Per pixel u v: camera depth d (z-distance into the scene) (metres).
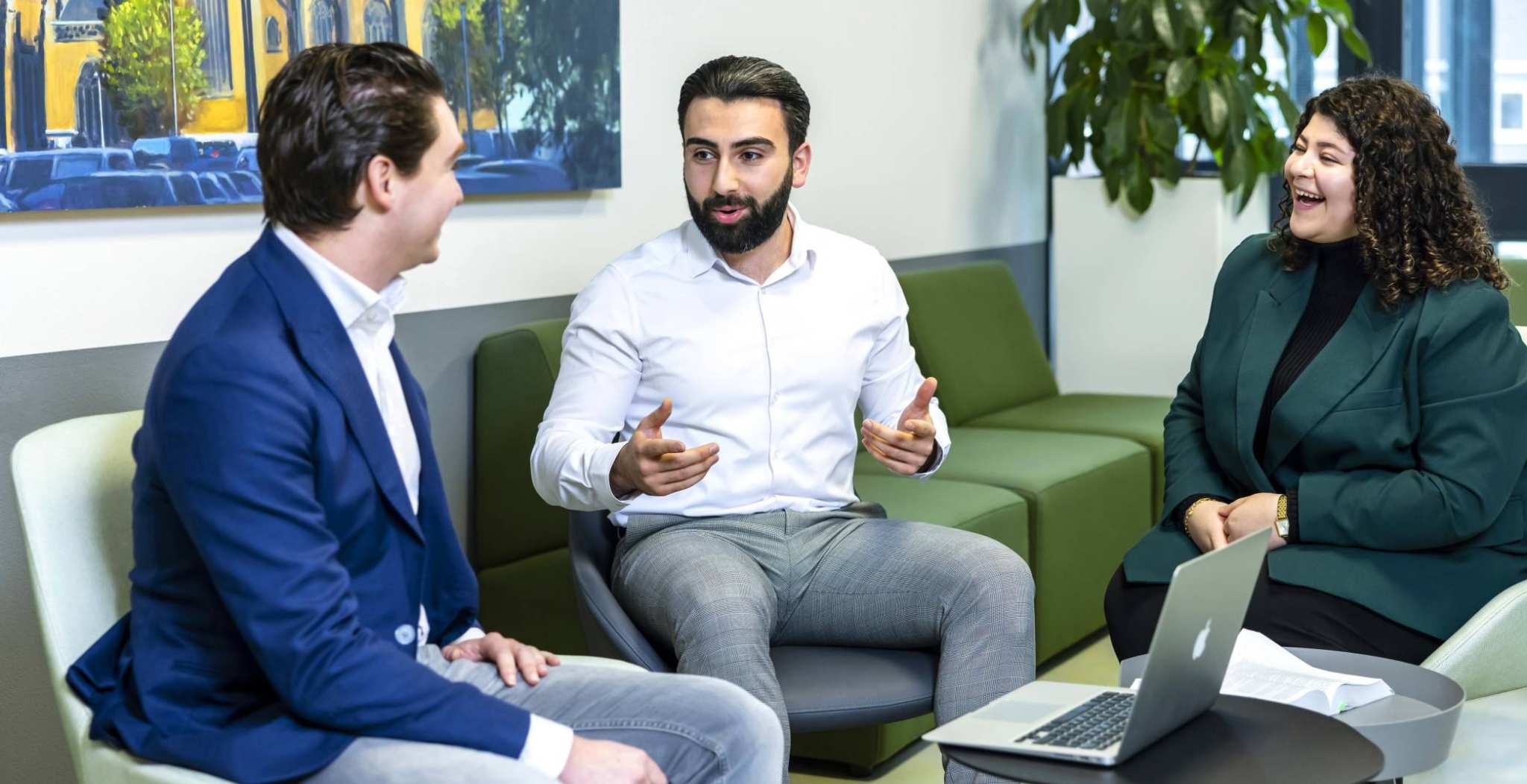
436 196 1.67
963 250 4.71
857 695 2.15
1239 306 2.56
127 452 1.82
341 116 1.59
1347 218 2.39
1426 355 2.32
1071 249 4.80
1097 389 4.81
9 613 2.32
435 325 2.94
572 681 1.82
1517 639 2.11
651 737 1.73
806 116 2.39
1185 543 2.49
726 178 2.30
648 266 2.43
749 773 1.74
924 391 2.25
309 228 1.63
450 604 1.87
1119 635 2.42
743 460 2.38
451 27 2.87
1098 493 3.59
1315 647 2.26
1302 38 5.19
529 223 3.13
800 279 2.46
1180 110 4.64
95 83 2.32
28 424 2.32
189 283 2.53
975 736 1.60
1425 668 1.97
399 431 1.79
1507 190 4.91
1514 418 2.29
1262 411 2.48
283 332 1.59
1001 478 3.41
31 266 2.30
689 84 2.36
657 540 2.31
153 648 1.59
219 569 1.50
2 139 2.21
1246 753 1.55
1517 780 2.45
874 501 3.15
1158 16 4.27
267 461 1.51
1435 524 2.28
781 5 3.83
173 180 2.44
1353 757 1.53
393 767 1.51
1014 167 4.98
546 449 2.29
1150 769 1.51
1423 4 5.00
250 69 2.54
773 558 2.32
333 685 1.51
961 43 4.63
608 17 3.22
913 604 2.24
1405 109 2.36
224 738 1.53
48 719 2.39
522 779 1.50
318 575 1.52
